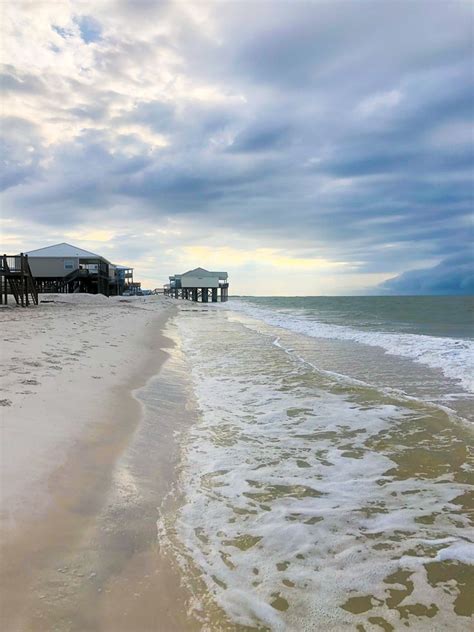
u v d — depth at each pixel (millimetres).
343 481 4328
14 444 4141
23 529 2914
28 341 10391
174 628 2301
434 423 6223
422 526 3500
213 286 91688
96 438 4832
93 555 2814
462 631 2381
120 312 30047
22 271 27578
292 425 6145
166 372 9766
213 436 5652
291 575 2818
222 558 2969
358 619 2449
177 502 3775
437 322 25609
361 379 9352
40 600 2359
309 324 25328
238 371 10328
